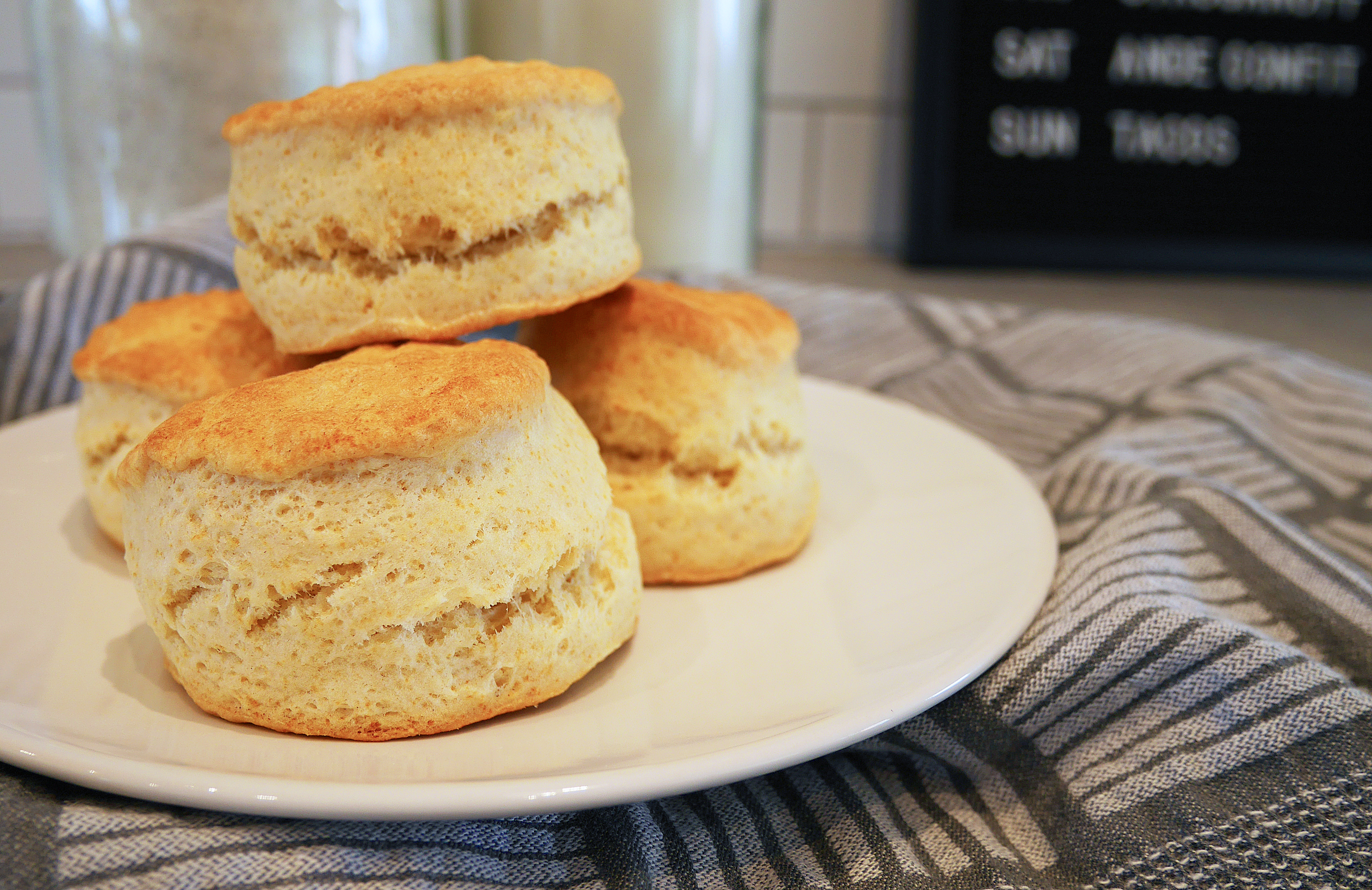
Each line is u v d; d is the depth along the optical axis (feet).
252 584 0.82
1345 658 0.93
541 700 0.85
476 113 0.94
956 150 2.11
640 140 1.46
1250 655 0.86
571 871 0.80
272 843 0.76
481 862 0.78
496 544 0.83
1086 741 0.88
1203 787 0.84
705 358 1.00
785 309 1.45
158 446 0.83
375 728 0.82
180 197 1.36
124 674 0.87
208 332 1.02
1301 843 0.81
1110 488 1.07
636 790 0.77
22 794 0.78
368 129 0.93
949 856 0.83
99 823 0.77
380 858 0.77
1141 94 2.12
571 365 1.02
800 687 0.87
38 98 1.40
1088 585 0.93
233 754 0.80
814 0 2.08
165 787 0.77
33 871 0.74
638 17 1.41
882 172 2.20
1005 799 0.88
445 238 0.94
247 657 0.82
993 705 0.87
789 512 1.01
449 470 0.83
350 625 0.81
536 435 0.87
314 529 0.81
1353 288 2.12
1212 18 2.10
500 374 0.86
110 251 1.25
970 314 1.48
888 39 2.11
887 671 0.87
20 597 0.94
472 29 1.44
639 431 1.00
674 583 0.99
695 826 0.83
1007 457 1.21
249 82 1.32
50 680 0.86
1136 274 2.17
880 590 0.97
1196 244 2.15
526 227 0.95
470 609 0.83
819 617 0.95
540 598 0.86
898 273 2.11
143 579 0.84
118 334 1.02
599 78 1.00
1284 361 1.35
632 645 0.92
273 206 0.95
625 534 0.92
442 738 0.83
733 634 0.93
